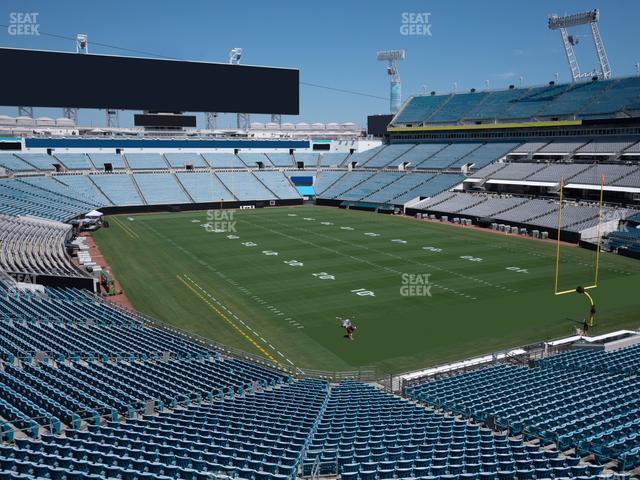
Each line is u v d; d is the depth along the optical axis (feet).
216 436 55.16
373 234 201.36
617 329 103.40
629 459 49.47
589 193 221.05
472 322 107.04
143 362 80.48
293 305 117.39
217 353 88.58
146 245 179.32
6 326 84.07
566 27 298.97
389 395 74.38
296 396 71.92
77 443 49.29
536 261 157.48
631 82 263.90
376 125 370.32
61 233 173.68
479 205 235.61
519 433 59.62
